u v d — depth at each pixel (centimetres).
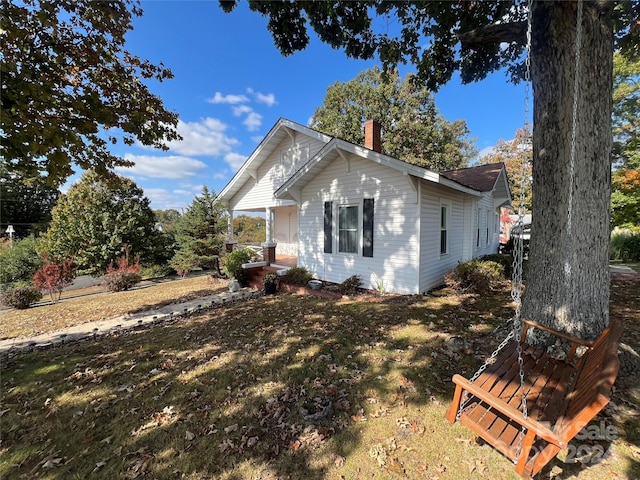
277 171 1227
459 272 714
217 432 259
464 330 459
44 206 2370
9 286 1250
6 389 350
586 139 312
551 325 338
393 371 344
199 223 1263
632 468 201
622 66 1165
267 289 825
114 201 1623
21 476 222
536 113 347
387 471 210
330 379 334
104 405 309
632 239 1314
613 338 230
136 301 887
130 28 459
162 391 330
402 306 603
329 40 495
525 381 256
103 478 218
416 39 518
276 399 302
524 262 1062
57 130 360
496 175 1007
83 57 422
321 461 222
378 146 897
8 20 322
